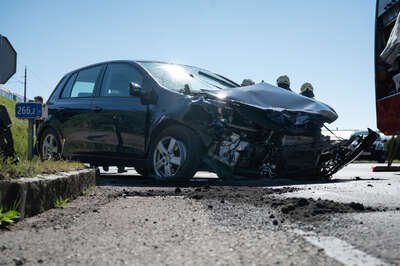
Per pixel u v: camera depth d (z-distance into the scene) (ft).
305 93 28.58
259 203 11.16
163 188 15.98
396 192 14.21
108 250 6.54
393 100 26.81
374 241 6.83
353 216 9.07
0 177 9.82
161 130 19.62
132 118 20.44
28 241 7.27
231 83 23.86
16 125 60.44
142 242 7.04
